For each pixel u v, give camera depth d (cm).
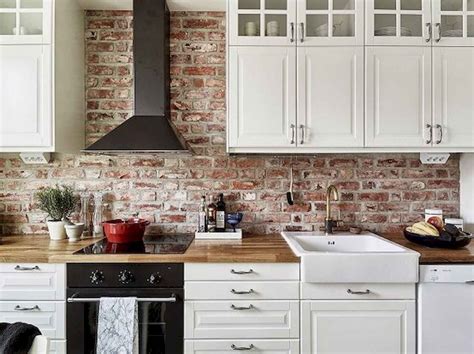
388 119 205
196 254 174
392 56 204
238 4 208
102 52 235
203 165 237
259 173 238
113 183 236
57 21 203
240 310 171
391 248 193
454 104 205
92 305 174
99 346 167
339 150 207
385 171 238
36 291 172
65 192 223
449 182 238
